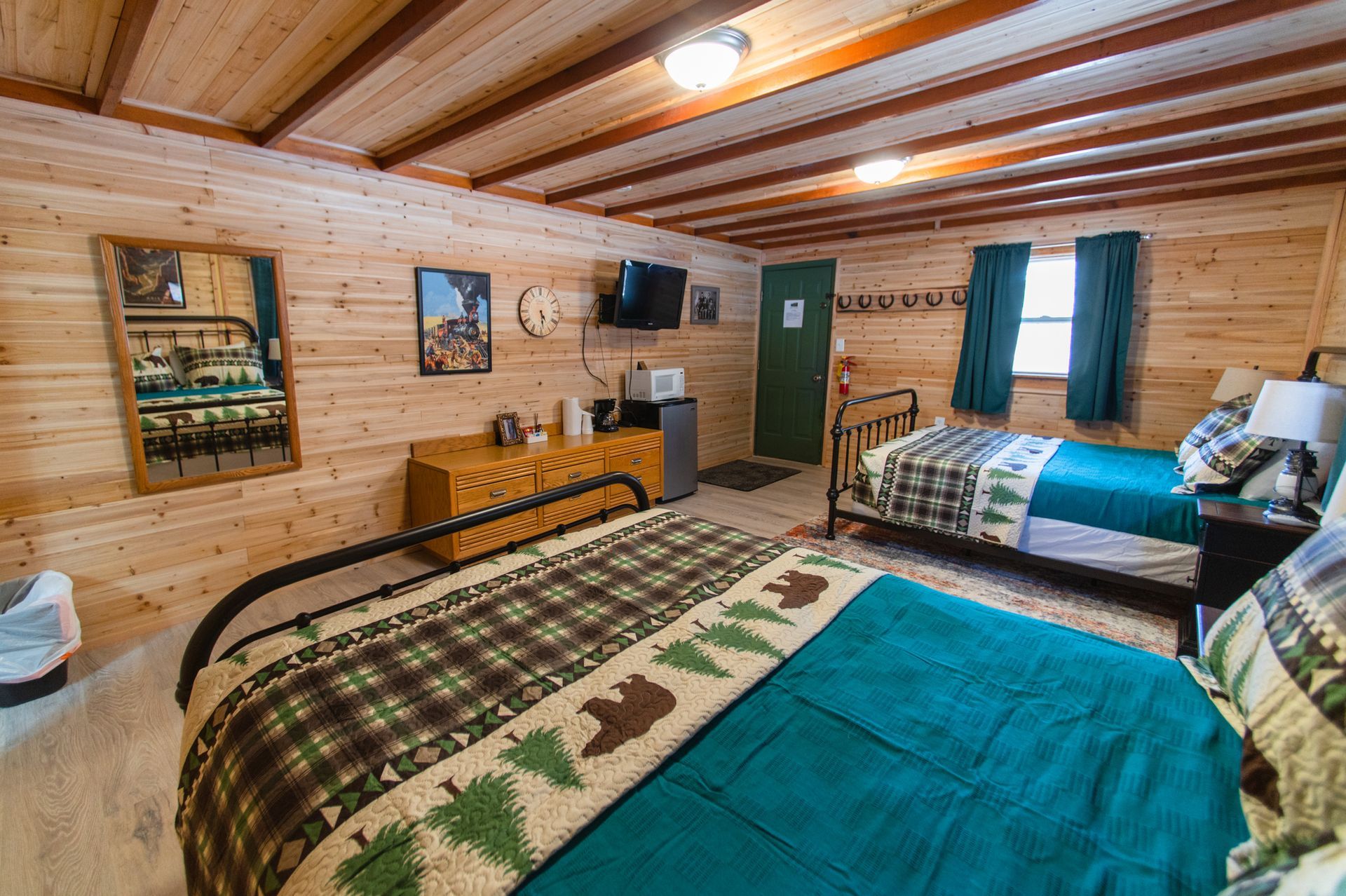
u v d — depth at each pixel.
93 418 2.50
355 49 1.97
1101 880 0.85
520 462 3.63
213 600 2.90
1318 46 1.95
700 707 1.20
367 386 3.34
